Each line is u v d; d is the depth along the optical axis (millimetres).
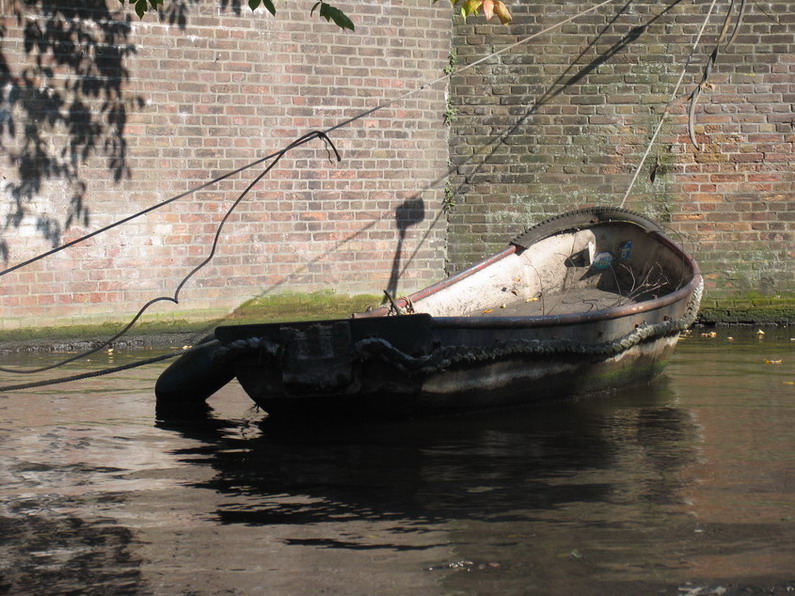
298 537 8875
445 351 13281
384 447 12273
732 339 21438
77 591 7719
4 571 8141
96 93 20812
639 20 23203
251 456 11883
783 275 23531
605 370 15492
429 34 22953
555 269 19328
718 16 23203
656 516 9328
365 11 22453
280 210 22172
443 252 23359
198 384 14750
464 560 8234
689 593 7500
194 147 21516
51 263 20703
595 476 10750
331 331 13070
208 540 8820
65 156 20688
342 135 22469
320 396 13148
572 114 23281
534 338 14352
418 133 23016
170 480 10836
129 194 21125
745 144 23422
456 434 12953
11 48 20188
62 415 14383
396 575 7926
